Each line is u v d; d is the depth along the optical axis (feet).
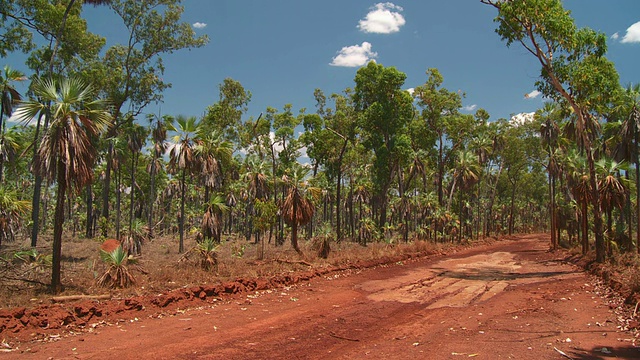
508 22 64.90
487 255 106.22
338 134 130.82
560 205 135.03
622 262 56.70
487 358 21.43
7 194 64.64
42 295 31.73
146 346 23.38
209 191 88.33
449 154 160.45
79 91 35.27
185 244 100.99
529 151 184.34
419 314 33.96
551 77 66.03
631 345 23.13
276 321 30.32
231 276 45.21
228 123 123.13
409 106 132.67
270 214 67.77
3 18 66.08
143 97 94.17
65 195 36.11
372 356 22.26
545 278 57.93
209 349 23.13
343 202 188.24
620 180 78.28
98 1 63.62
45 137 34.35
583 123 66.49
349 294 42.68
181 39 94.48
